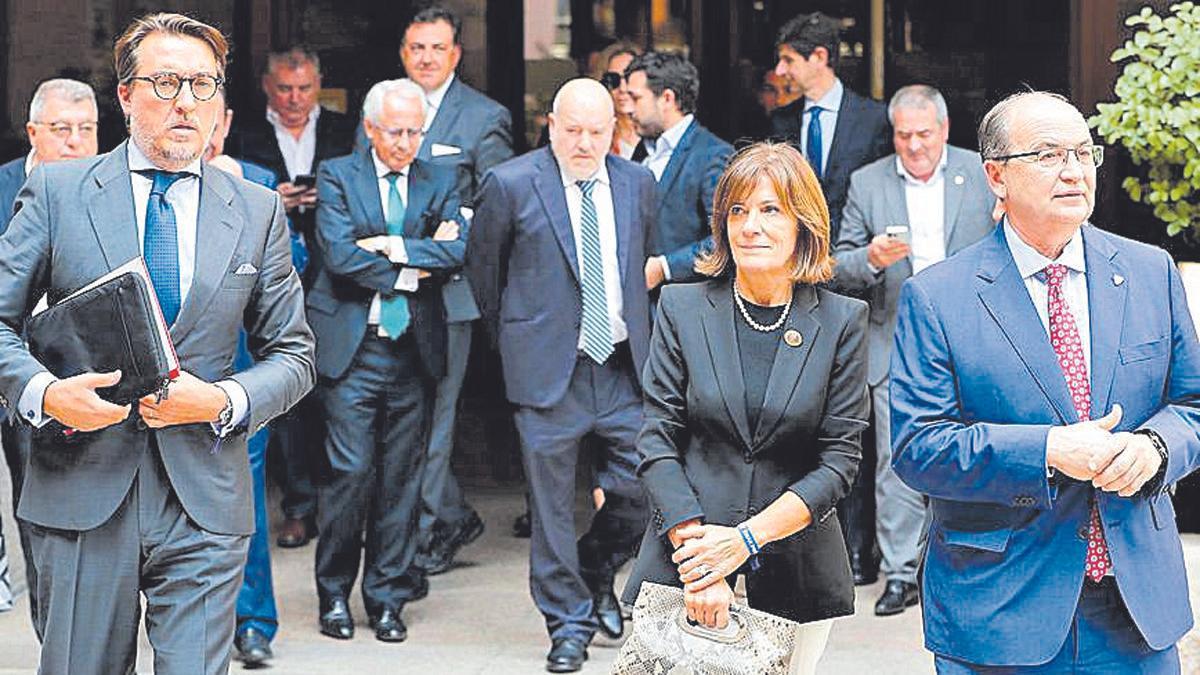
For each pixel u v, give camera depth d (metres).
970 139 8.98
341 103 9.25
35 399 3.71
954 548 3.59
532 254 5.65
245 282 3.99
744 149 4.14
